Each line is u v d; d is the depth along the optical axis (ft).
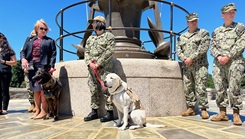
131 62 17.15
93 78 15.87
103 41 15.30
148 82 17.17
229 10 15.06
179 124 14.38
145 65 17.28
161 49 21.29
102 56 15.06
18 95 49.88
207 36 17.08
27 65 17.21
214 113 20.74
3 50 19.61
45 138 10.90
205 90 17.01
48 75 15.29
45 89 15.55
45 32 17.65
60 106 18.66
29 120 16.20
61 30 20.57
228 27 15.29
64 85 18.57
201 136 11.30
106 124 14.37
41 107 17.94
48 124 14.53
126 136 11.20
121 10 23.20
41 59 17.22
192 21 17.46
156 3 22.41
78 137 11.07
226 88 15.78
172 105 17.81
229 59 14.82
